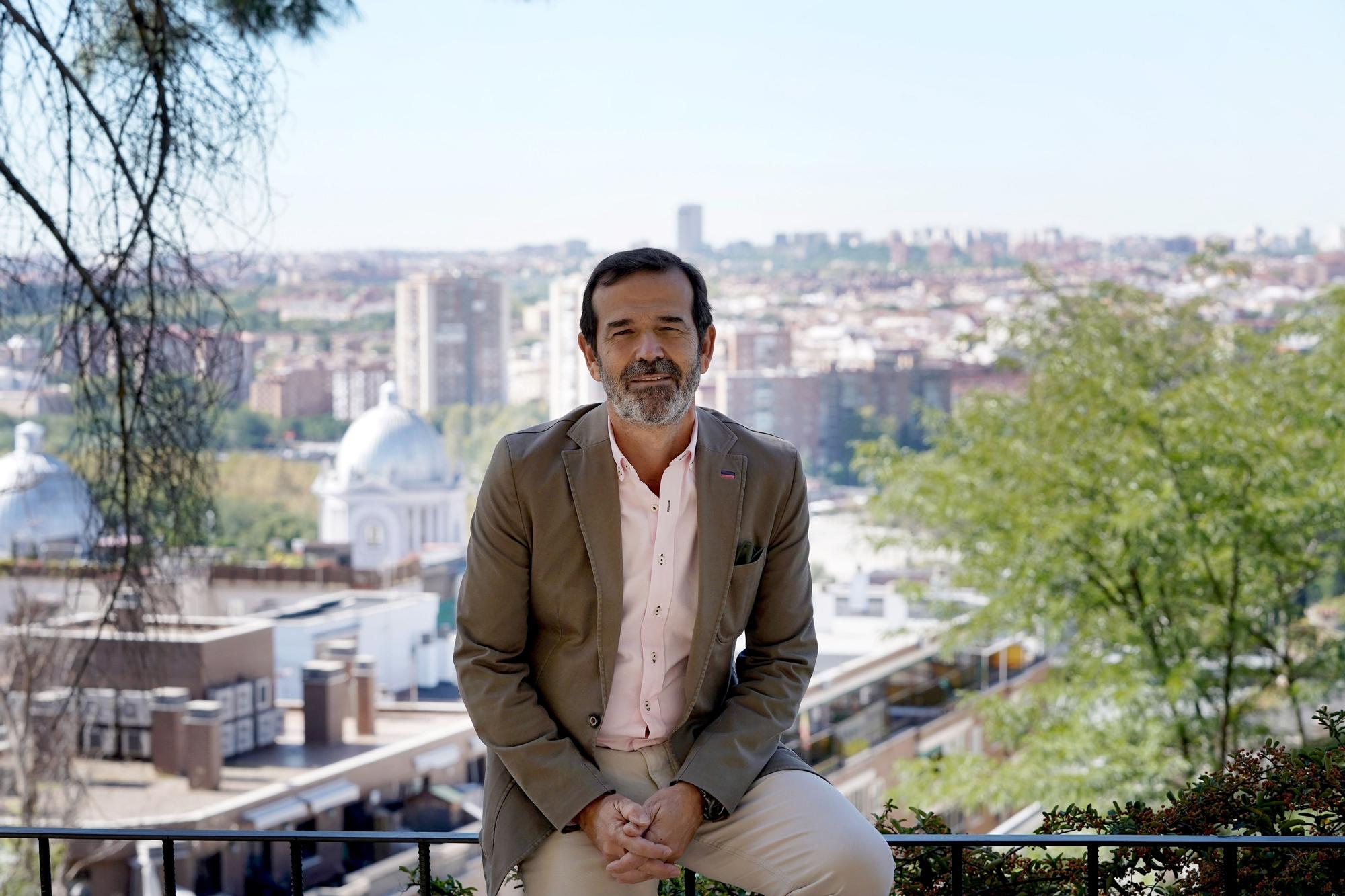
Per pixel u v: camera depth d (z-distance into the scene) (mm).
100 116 5016
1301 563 10305
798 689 2113
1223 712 10430
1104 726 10531
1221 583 10586
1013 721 11141
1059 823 2586
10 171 4973
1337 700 10336
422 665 57469
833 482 67625
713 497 2035
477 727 2018
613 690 2068
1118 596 11070
